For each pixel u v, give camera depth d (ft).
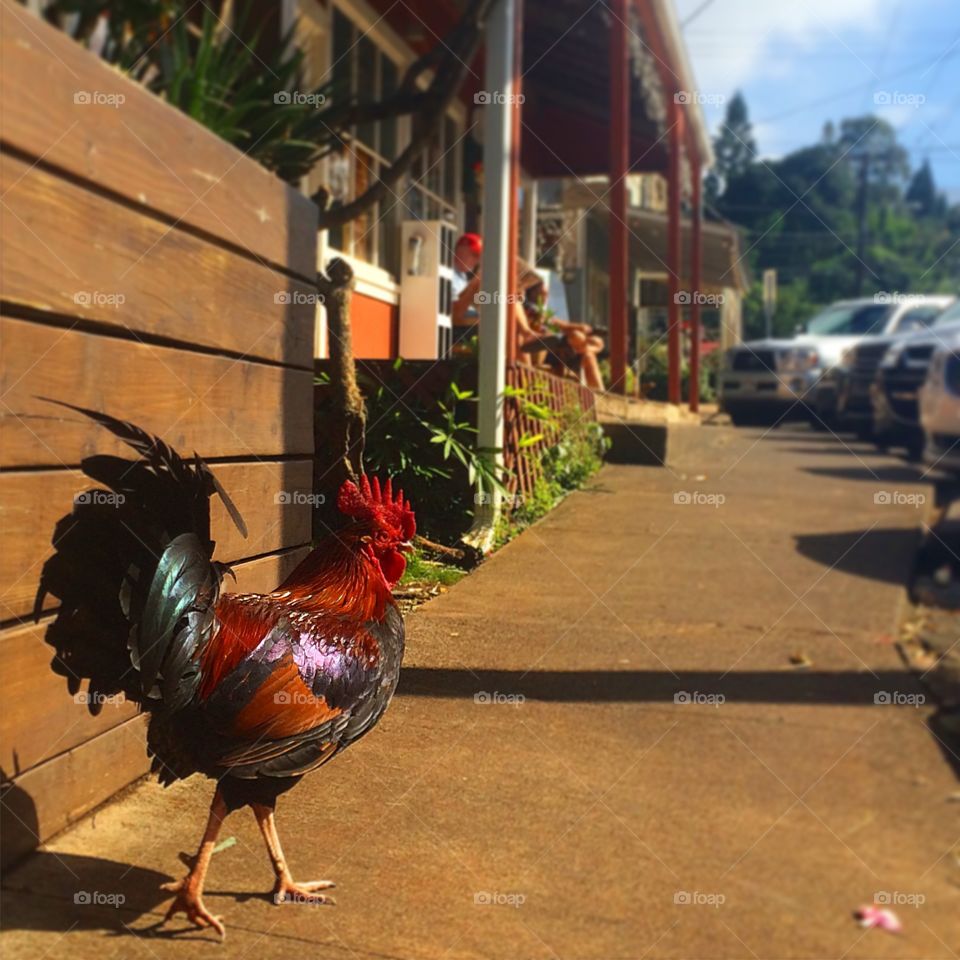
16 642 7.57
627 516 18.51
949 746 8.61
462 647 11.44
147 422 8.80
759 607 11.91
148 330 8.75
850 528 14.62
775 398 26.20
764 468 19.99
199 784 9.42
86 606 7.74
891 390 15.39
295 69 13.61
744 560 13.78
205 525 8.18
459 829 8.13
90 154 7.91
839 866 7.13
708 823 7.84
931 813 7.73
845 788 8.09
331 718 7.66
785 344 25.85
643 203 59.00
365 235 26.91
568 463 21.79
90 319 8.03
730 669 10.34
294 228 11.48
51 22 9.11
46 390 7.64
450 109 33.96
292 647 7.70
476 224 35.55
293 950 6.87
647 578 13.70
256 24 18.67
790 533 14.83
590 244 50.34
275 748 7.45
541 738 9.45
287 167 13.64
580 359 26.63
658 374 43.83
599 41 28.76
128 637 7.57
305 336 11.87
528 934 6.88
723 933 6.66
